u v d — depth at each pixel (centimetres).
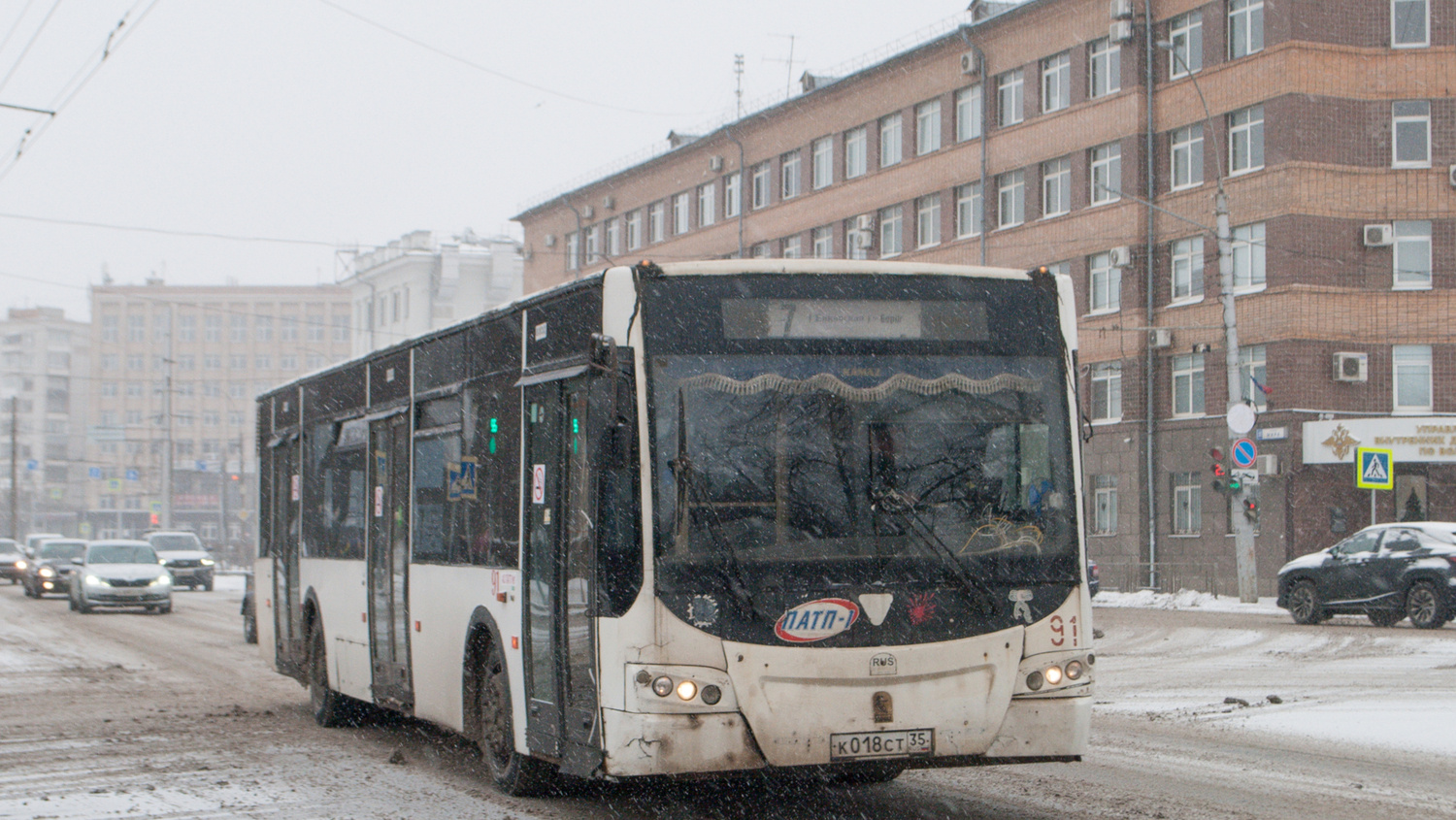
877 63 5019
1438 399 3791
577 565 844
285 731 1377
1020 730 794
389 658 1217
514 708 945
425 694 1127
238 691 1759
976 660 789
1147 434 4153
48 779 1078
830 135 5331
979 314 836
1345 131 3825
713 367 798
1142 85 4184
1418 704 1459
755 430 793
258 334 13050
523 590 929
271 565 1647
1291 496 3772
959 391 820
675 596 769
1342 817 871
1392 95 3834
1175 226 4100
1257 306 3872
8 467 13862
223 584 5634
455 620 1061
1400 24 3844
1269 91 3850
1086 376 4359
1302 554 3747
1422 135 3834
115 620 3325
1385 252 3831
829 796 972
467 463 1054
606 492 793
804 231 5431
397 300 9000
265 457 1697
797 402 800
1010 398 828
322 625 1415
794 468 790
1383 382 3819
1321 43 3816
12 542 5806
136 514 12925
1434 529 2522
